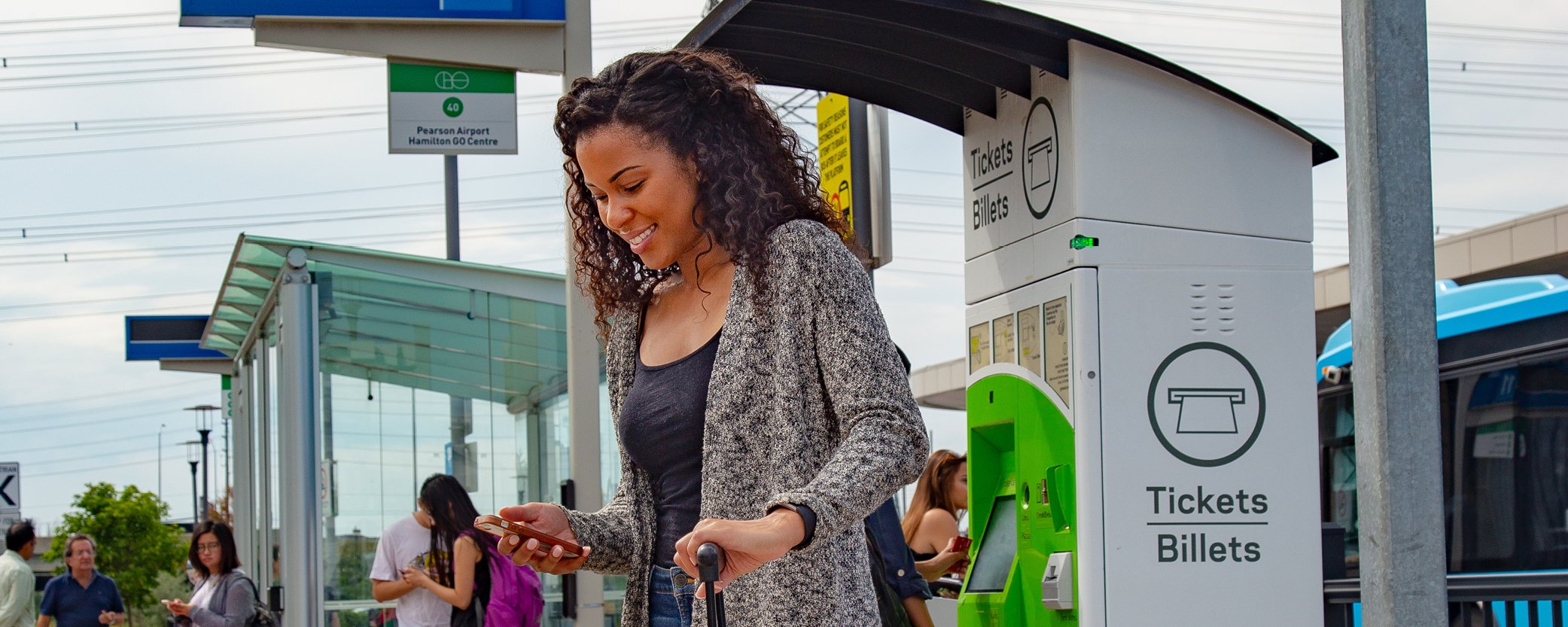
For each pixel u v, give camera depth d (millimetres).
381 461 8875
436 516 7590
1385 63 3158
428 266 9109
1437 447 3119
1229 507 3850
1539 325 6188
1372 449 3143
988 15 3684
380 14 7516
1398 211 3137
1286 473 3885
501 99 8102
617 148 2318
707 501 2248
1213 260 3885
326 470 8758
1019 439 4121
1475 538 6402
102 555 46656
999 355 4262
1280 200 3943
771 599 2184
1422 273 3143
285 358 8781
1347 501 7992
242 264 9383
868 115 7164
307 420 8734
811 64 4160
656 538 2389
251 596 9969
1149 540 3799
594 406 7133
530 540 2332
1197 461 3840
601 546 2420
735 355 2258
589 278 2699
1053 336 3936
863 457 2059
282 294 8859
